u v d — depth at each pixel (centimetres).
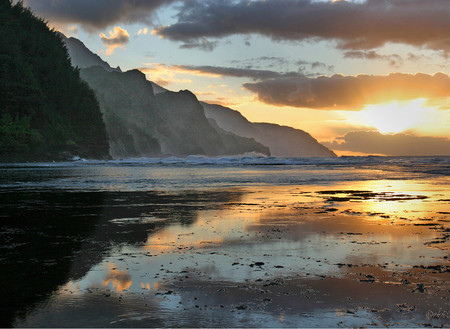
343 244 738
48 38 13475
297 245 729
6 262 602
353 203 1427
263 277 526
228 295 453
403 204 1395
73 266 580
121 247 713
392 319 384
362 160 7619
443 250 687
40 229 899
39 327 361
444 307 414
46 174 3694
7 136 8900
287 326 366
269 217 1083
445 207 1312
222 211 1213
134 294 456
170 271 554
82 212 1185
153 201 1490
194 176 3312
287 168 5038
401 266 582
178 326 366
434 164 6062
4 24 11256
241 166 5941
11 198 1591
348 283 498
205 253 667
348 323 374
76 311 402
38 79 11531
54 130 10862
